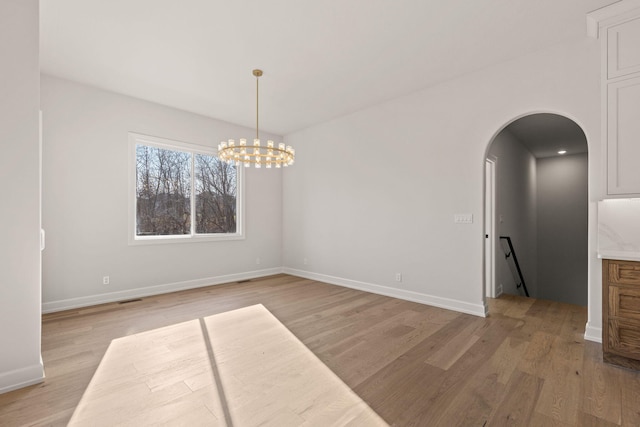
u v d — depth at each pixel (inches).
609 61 101.3
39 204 84.0
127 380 84.0
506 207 201.2
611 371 88.4
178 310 146.3
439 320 132.4
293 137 235.3
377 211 180.4
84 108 153.9
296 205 234.4
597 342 108.1
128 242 168.1
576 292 270.7
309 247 224.2
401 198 168.6
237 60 130.9
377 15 102.1
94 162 156.9
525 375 86.5
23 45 80.9
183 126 190.1
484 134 137.9
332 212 207.2
